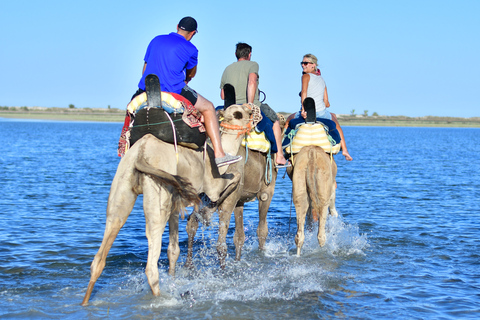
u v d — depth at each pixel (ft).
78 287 23.17
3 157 98.02
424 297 22.34
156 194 18.83
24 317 19.54
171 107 19.99
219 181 23.53
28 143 150.41
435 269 26.53
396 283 24.25
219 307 20.92
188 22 22.38
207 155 22.97
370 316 20.18
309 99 28.96
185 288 23.09
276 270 26.30
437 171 83.05
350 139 226.38
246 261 28.22
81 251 29.43
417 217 41.09
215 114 22.36
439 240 32.94
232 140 25.07
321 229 27.99
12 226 35.58
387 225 37.68
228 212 25.58
